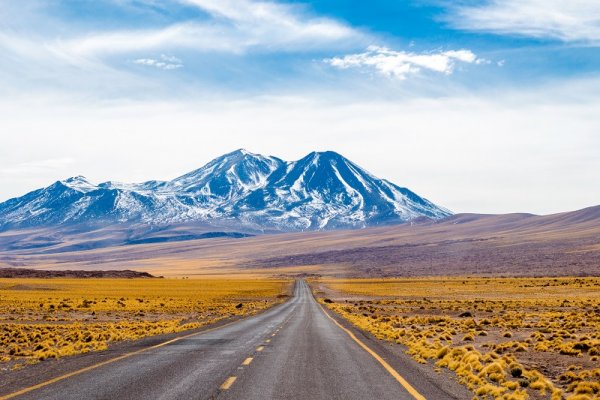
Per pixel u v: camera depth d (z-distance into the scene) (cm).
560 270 19575
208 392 1438
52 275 19575
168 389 1478
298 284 17462
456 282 15300
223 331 3503
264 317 5169
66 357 2245
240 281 19475
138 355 2239
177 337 3089
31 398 1355
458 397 1429
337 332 3425
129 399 1348
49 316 5581
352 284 16738
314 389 1492
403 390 1495
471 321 4594
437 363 2088
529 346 2939
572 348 2755
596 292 10281
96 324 4566
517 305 7238
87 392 1434
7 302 7650
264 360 2072
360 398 1384
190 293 11612
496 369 1883
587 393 1595
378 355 2266
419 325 4538
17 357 2355
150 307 7338
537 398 1535
